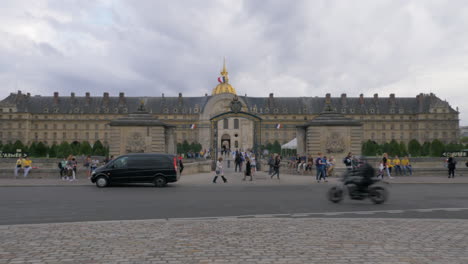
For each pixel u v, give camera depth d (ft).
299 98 542.16
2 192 79.71
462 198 68.85
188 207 57.62
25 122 500.33
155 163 92.53
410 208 56.90
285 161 164.45
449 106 511.40
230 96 466.29
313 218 46.37
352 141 131.44
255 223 43.16
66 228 40.01
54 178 114.93
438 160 160.04
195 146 362.94
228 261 28.37
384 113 522.47
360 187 61.77
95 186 94.07
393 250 31.50
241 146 463.83
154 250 31.35
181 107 525.75
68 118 515.91
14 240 34.68
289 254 30.27
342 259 28.94
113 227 40.68
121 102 533.14
